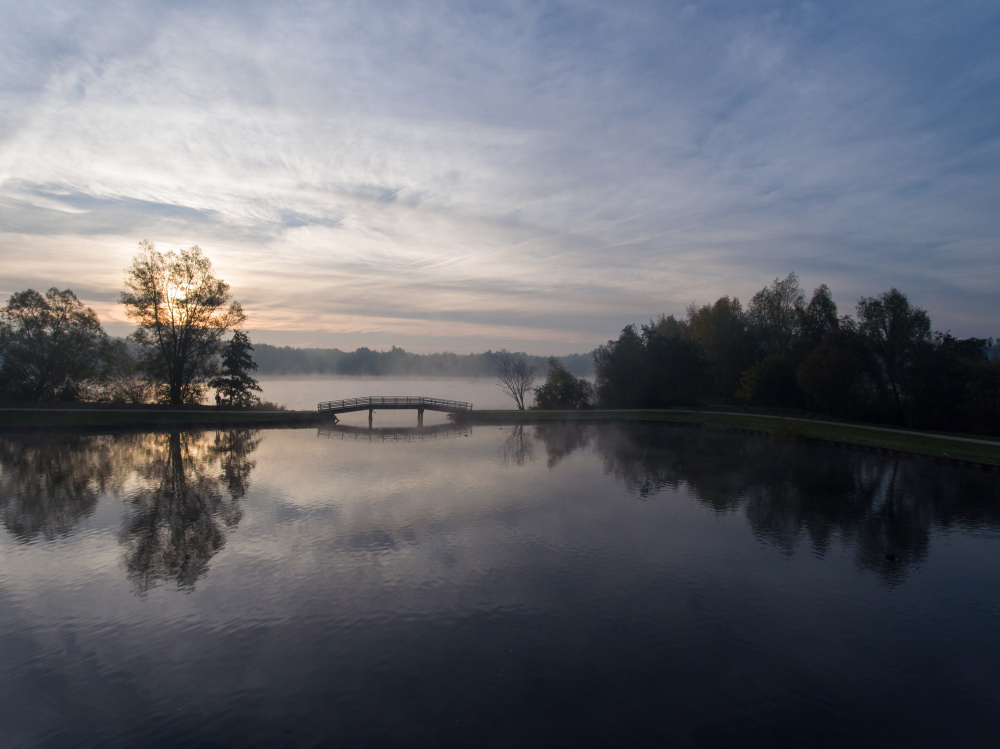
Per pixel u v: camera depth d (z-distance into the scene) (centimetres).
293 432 4056
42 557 1523
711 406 5362
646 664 1007
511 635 1104
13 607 1233
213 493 2195
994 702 912
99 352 4725
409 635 1104
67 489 2277
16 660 1026
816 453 3123
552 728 838
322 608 1215
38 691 934
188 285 4688
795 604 1245
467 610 1205
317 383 12444
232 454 3120
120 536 1688
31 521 1841
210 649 1059
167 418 4106
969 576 1402
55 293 4462
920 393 3722
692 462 2877
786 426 3634
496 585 1329
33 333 4422
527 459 2978
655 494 2183
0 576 1398
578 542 1619
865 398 4066
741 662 1016
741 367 5641
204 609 1216
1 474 2570
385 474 2556
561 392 5834
